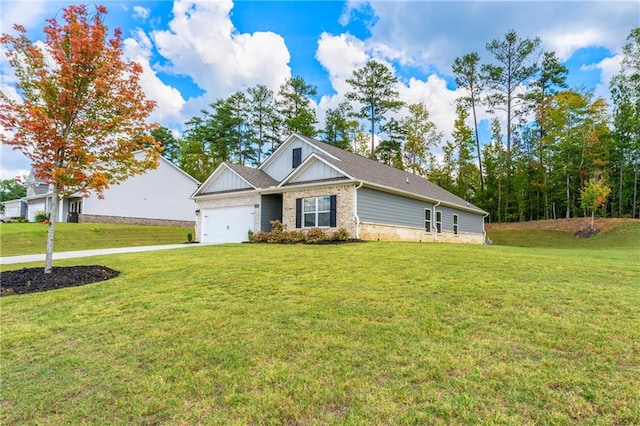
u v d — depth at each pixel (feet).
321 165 54.85
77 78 28.19
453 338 13.74
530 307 17.02
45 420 10.34
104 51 28.73
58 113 28.14
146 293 22.63
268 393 10.75
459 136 129.70
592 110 99.30
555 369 11.18
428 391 10.32
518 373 11.00
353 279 23.98
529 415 9.07
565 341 13.10
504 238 97.55
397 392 10.36
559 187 109.40
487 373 11.09
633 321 14.88
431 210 69.41
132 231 85.40
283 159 70.18
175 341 14.96
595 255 39.27
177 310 18.92
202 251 42.32
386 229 56.34
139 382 11.96
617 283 21.61
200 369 12.51
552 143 108.78
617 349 12.35
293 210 56.85
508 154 116.37
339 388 10.73
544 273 24.67
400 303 18.30
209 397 10.84
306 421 9.41
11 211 142.20
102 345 15.14
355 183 50.75
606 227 87.04
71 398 11.37
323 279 24.30
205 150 142.10
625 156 103.81
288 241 51.70
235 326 16.16
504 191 114.73
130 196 100.01
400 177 71.46
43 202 112.47
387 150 131.03
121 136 30.35
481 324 15.07
